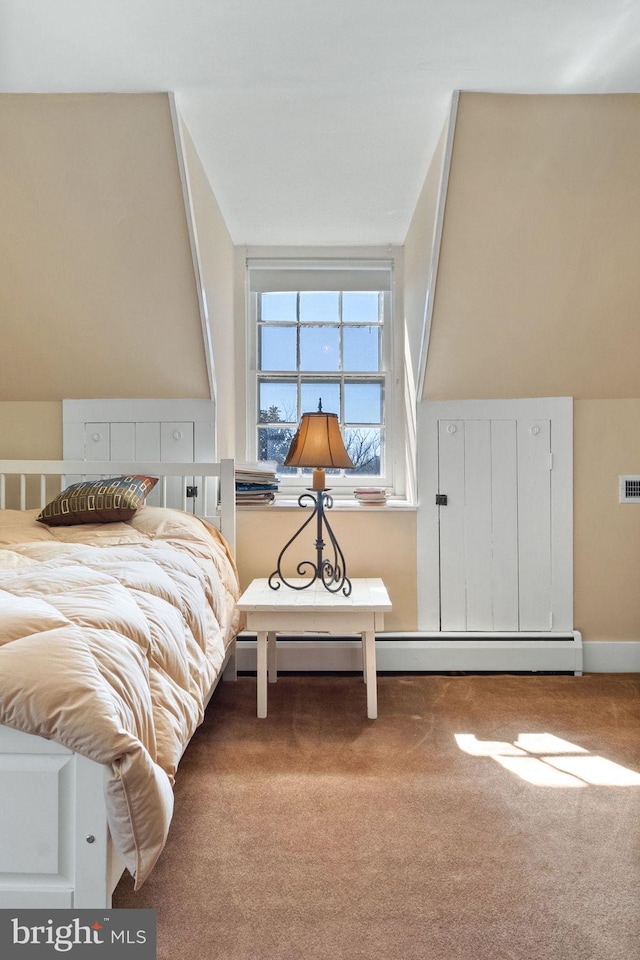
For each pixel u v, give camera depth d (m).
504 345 2.84
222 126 2.41
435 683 2.78
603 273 2.65
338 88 2.20
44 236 2.55
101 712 1.03
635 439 2.98
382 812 1.68
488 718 2.36
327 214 3.12
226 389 3.22
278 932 1.23
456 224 2.55
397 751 2.07
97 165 2.38
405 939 1.21
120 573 1.68
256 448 3.50
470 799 1.75
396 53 2.02
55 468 2.83
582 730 2.24
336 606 2.29
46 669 1.06
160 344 2.83
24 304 2.73
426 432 2.99
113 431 2.99
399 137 2.49
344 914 1.28
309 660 2.94
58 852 1.05
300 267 3.50
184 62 2.05
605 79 2.18
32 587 1.47
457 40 1.96
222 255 3.13
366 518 3.00
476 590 2.99
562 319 2.77
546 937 1.22
